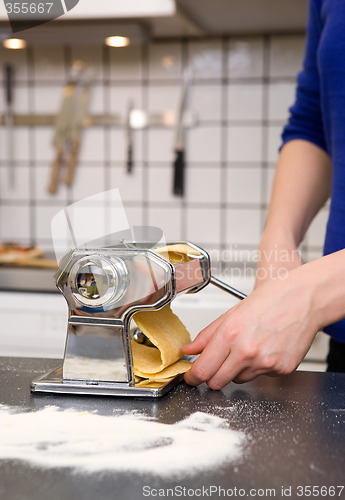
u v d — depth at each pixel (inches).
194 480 15.6
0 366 27.0
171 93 77.7
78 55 78.7
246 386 24.4
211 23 69.3
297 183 34.7
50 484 15.3
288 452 17.3
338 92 30.8
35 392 23.0
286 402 22.1
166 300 22.2
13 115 80.7
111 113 79.0
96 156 80.0
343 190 31.2
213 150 77.8
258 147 76.9
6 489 15.1
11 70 79.8
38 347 64.9
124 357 22.9
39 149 80.8
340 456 17.1
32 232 82.1
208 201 78.7
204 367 22.6
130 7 61.7
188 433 18.7
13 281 69.4
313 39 36.0
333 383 25.0
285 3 60.2
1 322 65.6
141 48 77.5
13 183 81.7
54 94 79.7
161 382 23.4
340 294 22.7
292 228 32.5
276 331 21.9
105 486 15.3
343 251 23.8
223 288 25.2
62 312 64.5
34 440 18.1
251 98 76.4
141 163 79.4
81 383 23.0
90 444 17.8
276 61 75.3
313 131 36.6
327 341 60.4
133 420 19.9
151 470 16.1
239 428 19.2
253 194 77.7
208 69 76.7
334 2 30.8
